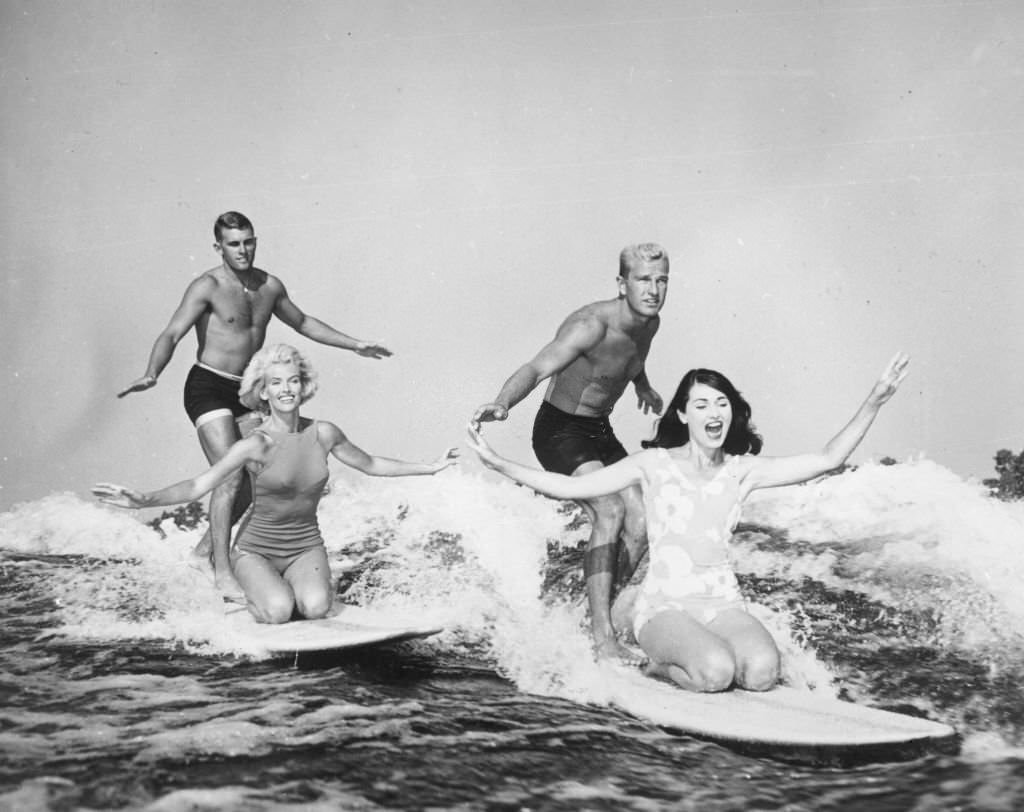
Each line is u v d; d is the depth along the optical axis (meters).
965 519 6.25
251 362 5.17
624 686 4.30
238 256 6.13
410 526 6.77
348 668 4.61
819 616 5.20
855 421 4.43
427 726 3.96
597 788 3.49
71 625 5.18
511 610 5.44
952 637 4.94
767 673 4.20
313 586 5.08
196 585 5.84
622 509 4.89
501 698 4.30
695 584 4.43
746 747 3.82
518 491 7.21
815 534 6.30
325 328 6.54
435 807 3.32
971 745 3.91
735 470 4.52
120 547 6.87
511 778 3.54
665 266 5.19
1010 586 5.41
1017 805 3.38
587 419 5.39
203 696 4.21
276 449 5.11
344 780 3.47
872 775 3.63
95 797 3.29
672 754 3.78
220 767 3.53
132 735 3.78
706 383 4.52
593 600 4.79
